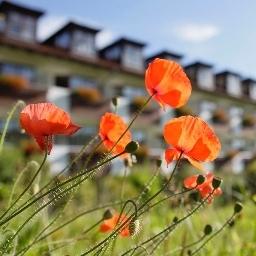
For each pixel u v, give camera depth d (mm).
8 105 21828
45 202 1449
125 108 27766
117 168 15719
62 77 26391
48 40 29453
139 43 31141
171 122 1570
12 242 1468
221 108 37969
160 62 1627
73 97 24922
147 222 2684
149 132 29219
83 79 26859
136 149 1323
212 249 2637
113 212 1961
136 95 29078
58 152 23203
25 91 22609
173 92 1609
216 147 1545
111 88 27922
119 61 30641
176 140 1552
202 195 1796
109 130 1686
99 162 1392
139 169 10352
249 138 39469
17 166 2527
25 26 24953
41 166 1364
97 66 26875
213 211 3451
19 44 23281
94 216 3439
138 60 31406
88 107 25328
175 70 1621
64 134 1379
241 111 39812
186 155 1562
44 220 2078
